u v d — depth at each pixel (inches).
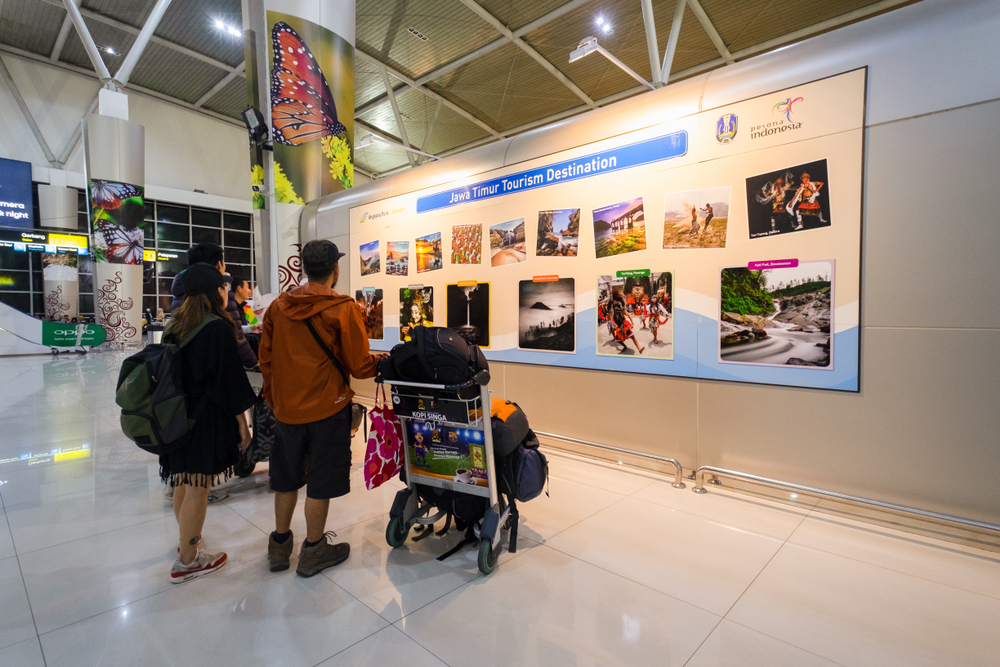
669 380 135.5
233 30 628.4
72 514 115.2
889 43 100.2
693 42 546.6
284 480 86.5
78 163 780.0
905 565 89.0
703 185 126.3
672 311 133.5
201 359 83.7
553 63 615.5
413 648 66.9
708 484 129.5
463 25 546.6
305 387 83.5
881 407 103.5
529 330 166.7
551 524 108.0
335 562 90.8
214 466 86.1
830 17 496.1
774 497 119.0
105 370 394.3
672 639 68.4
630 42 555.2
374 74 675.4
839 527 104.4
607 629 70.9
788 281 114.1
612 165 143.7
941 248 95.4
